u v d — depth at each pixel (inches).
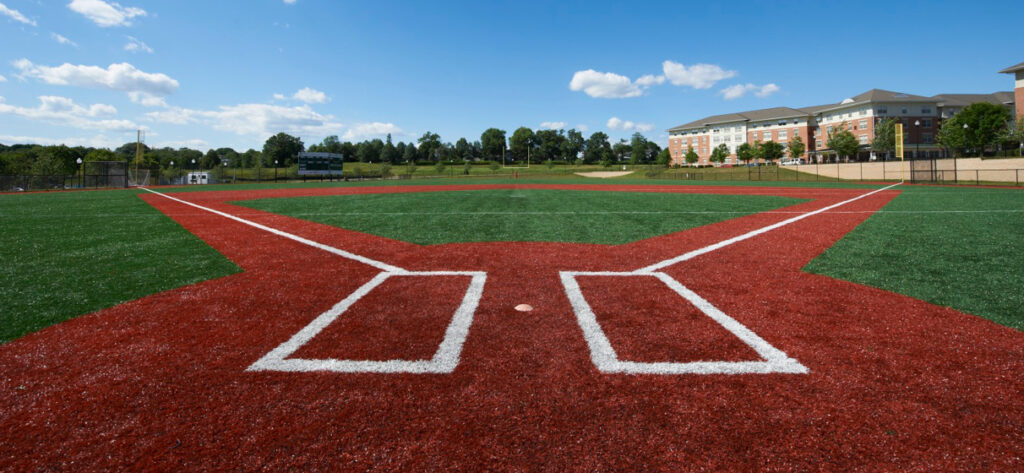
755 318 140.5
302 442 77.2
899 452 74.1
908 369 103.9
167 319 140.8
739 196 746.2
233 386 96.7
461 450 74.9
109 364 107.7
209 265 220.8
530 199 686.5
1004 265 215.0
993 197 681.0
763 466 70.6
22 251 256.5
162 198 764.0
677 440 77.5
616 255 245.3
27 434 79.8
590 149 5162.4
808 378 99.7
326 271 208.1
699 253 249.8
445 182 1641.2
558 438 78.1
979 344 118.6
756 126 3193.9
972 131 1914.4
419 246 274.7
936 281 185.8
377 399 91.2
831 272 203.3
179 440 78.0
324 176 2319.1
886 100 2581.2
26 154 2544.3
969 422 82.4
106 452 74.9
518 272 205.6
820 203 590.2
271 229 351.9
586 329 130.8
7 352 115.0
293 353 114.0
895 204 564.4
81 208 555.5
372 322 137.9
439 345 119.1
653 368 105.0
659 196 754.8
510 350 115.7
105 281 188.4
